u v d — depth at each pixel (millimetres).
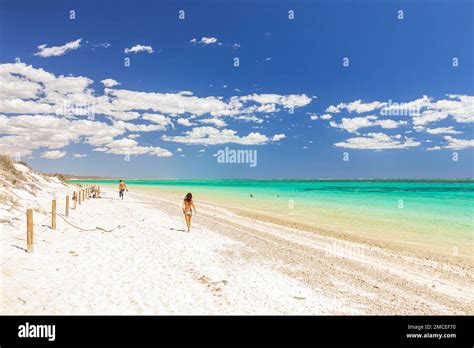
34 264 12156
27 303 9273
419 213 36156
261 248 18250
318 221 29688
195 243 18562
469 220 30750
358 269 14992
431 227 26812
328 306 10648
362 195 68500
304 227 26188
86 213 26703
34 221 19172
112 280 11562
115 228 21484
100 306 9523
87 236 18375
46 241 15656
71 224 20781
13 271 11016
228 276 12938
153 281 11758
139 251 15945
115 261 13938
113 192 65062
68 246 15664
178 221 26688
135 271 12766
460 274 14805
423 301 11562
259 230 24172
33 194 29812
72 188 50875
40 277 11055
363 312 10344
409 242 21062
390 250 18859
